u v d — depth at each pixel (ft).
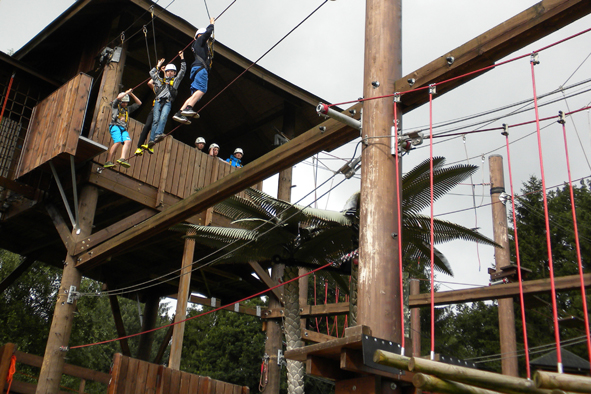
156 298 59.98
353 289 31.40
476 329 90.74
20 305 75.36
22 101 50.01
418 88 19.27
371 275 17.54
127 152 34.45
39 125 43.93
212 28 30.86
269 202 32.04
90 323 85.35
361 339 14.20
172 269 54.29
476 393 12.01
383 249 17.80
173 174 45.60
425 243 34.37
